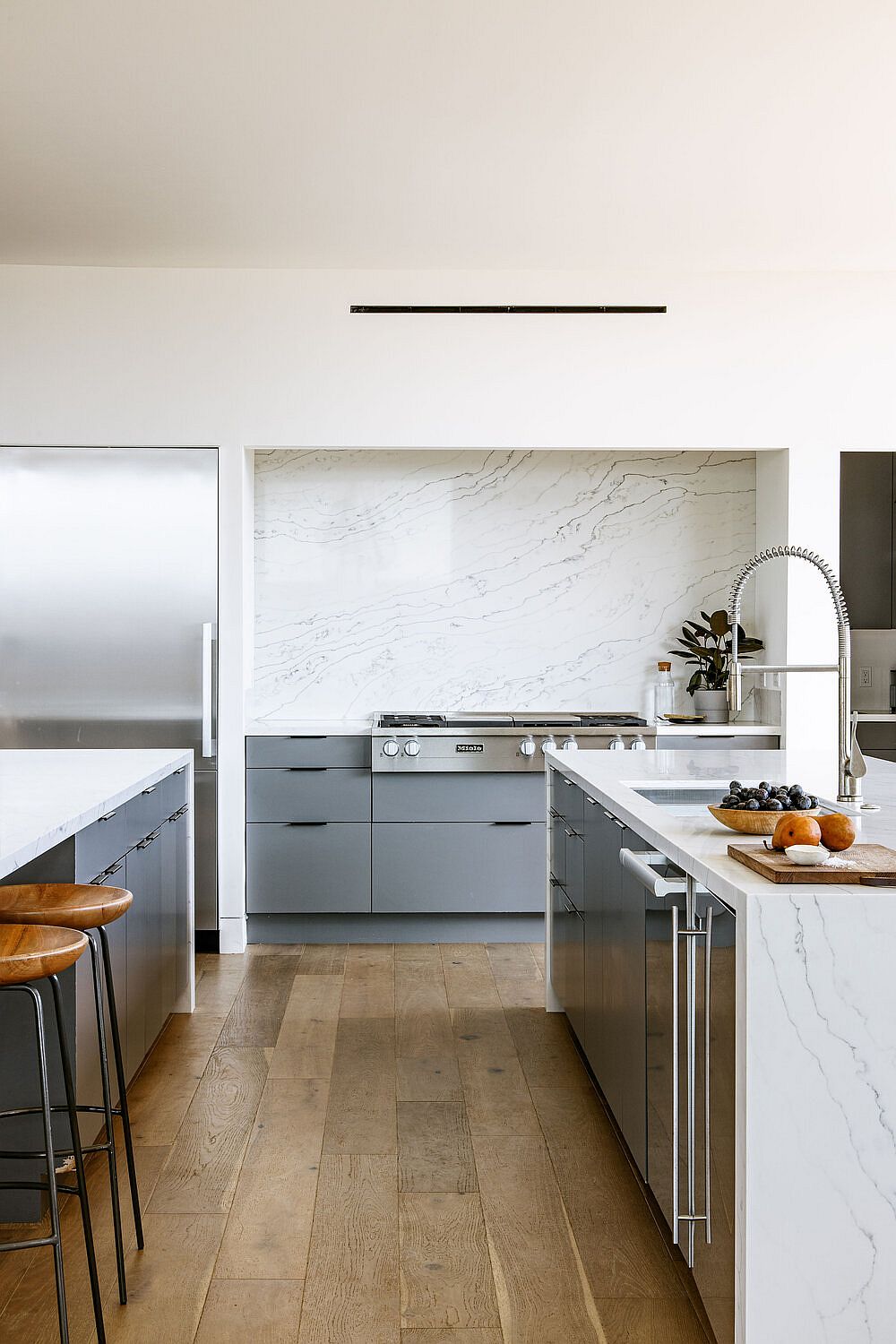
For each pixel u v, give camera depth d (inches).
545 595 205.3
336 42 110.1
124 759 134.3
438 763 181.3
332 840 182.2
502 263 176.1
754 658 201.6
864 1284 63.9
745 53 112.3
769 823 83.7
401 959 175.6
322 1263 86.5
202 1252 88.1
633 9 104.2
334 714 203.6
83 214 155.6
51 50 111.7
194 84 118.8
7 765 127.3
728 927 67.5
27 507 177.8
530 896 183.9
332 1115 114.7
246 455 182.5
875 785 112.7
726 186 145.9
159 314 177.8
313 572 203.2
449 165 139.0
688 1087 77.3
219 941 180.1
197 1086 122.0
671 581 205.8
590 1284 83.8
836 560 183.8
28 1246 67.1
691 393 181.8
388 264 176.7
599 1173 102.0
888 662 202.7
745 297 181.9
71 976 93.3
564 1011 147.8
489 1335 77.4
